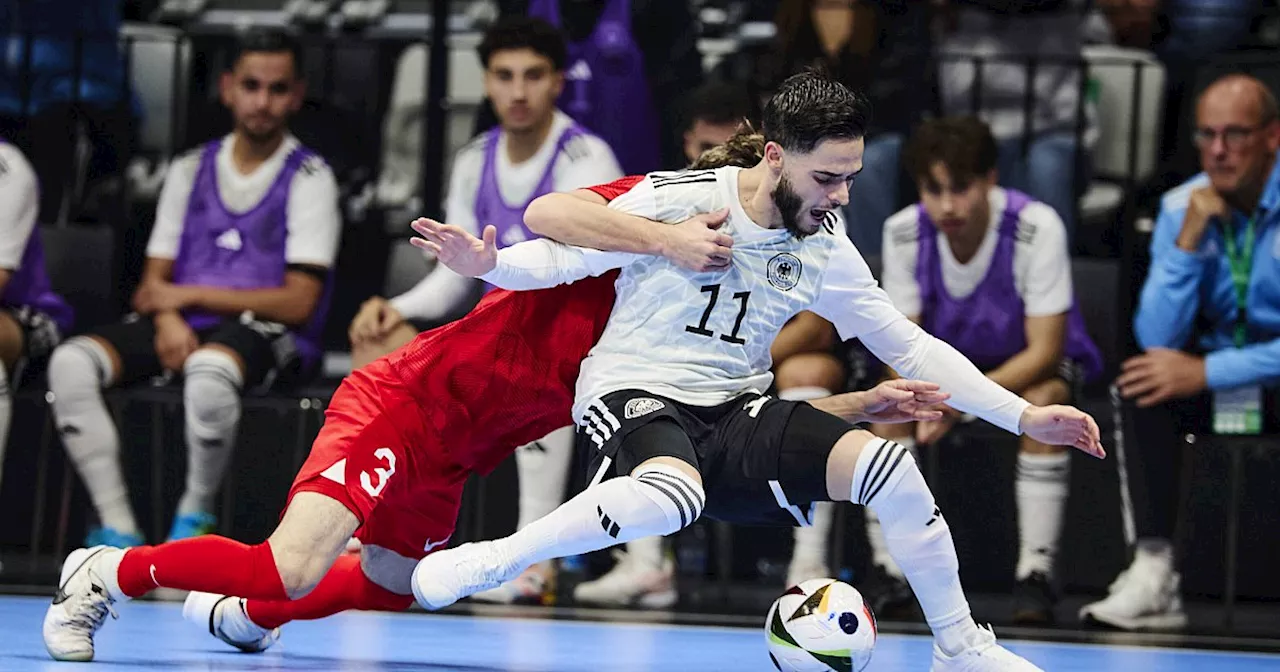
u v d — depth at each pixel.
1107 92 20.06
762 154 10.18
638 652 12.68
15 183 18.86
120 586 10.37
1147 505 16.88
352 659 11.41
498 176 18.34
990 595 18.34
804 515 9.77
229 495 18.17
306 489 9.99
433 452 10.51
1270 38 20.36
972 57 19.39
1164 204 17.75
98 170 20.80
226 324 18.30
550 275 9.49
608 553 18.38
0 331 18.52
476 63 21.48
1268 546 17.77
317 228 18.98
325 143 20.38
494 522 18.45
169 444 19.11
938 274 17.45
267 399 18.02
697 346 9.80
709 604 17.23
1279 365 16.88
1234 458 17.20
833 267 9.95
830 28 18.98
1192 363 17.05
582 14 19.91
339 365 19.86
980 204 17.16
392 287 19.50
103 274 19.77
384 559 10.97
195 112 20.95
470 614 15.70
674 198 9.67
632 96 19.67
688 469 9.26
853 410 10.29
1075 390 17.47
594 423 9.70
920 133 17.33
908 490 9.31
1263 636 15.74
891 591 16.80
